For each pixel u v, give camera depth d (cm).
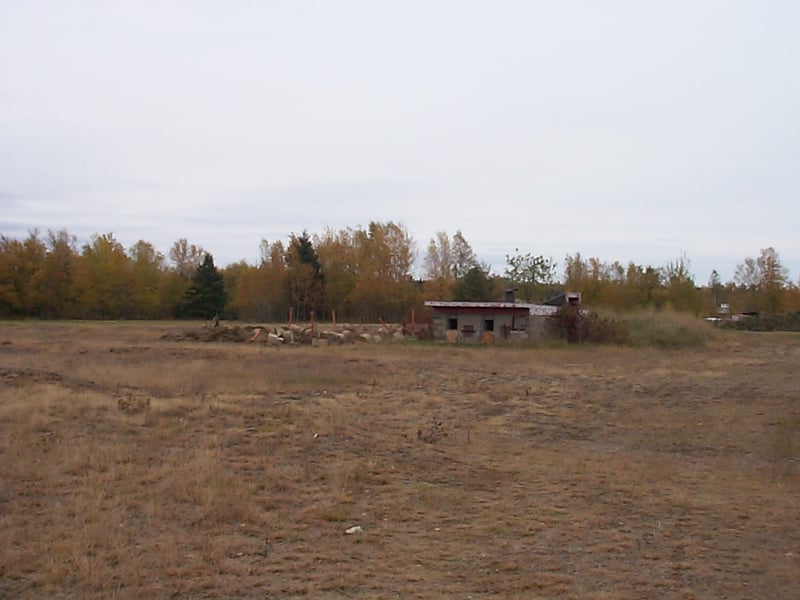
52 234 7119
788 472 1110
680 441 1370
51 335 4197
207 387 1891
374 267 6850
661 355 3306
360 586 615
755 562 693
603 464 1148
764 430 1455
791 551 730
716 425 1520
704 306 7088
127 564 652
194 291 7506
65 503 837
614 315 4162
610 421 1584
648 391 2030
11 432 1166
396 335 4256
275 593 597
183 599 582
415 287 7019
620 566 677
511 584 624
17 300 6831
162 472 976
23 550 683
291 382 2034
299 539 743
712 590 618
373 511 850
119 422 1302
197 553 692
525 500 916
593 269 7088
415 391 1970
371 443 1234
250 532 762
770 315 6291
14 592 589
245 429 1303
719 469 1141
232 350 3222
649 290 6869
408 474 1038
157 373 2144
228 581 620
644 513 866
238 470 1017
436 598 589
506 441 1345
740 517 855
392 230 6950
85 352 2997
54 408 1379
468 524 808
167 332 4472
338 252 7144
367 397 1822
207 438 1205
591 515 850
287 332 3831
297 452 1147
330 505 864
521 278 7006
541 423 1551
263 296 7062
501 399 1873
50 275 6938
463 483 999
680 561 695
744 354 3403
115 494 877
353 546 724
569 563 684
